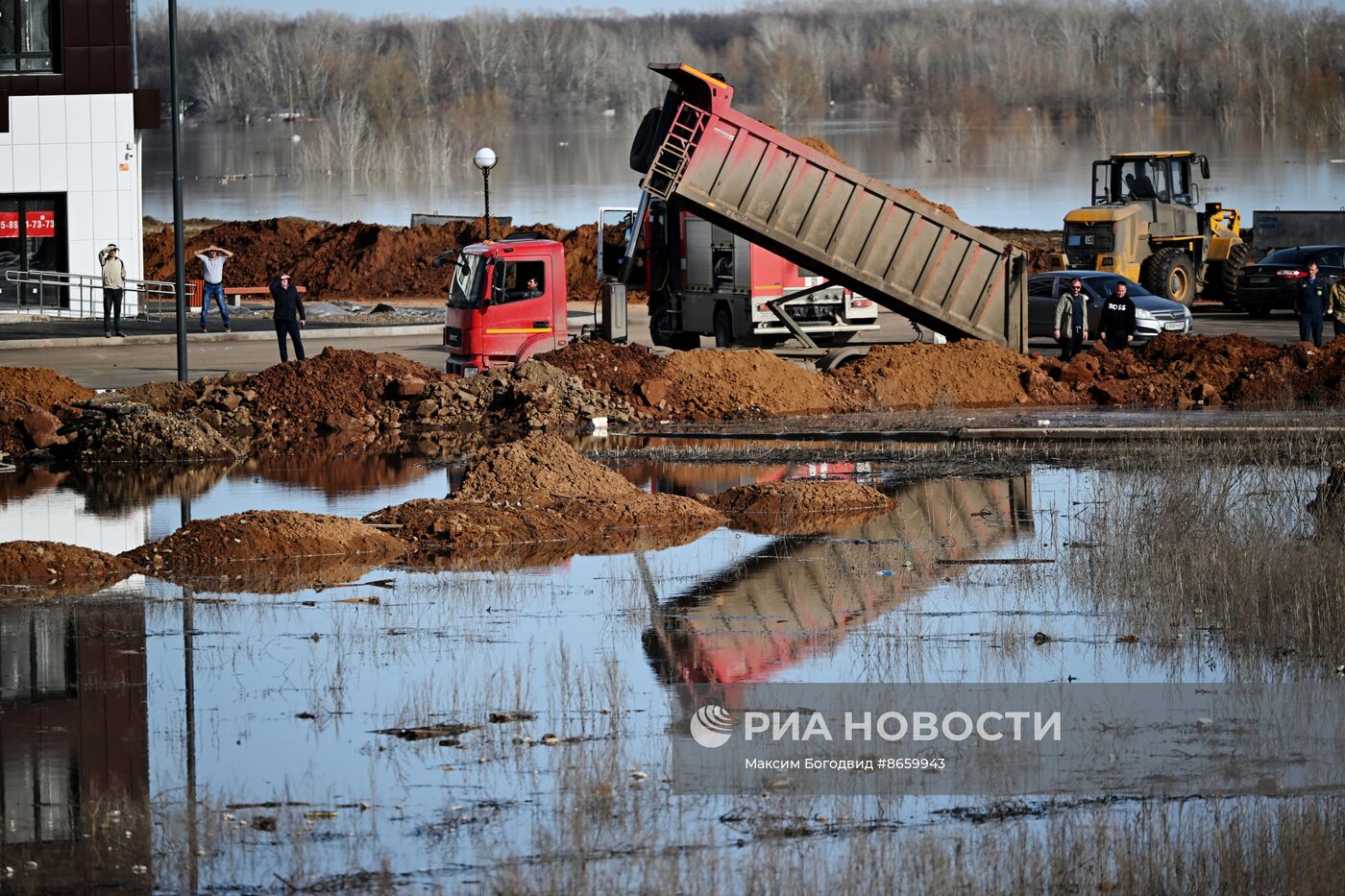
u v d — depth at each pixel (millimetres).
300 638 38375
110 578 44969
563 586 43719
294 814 27062
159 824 26688
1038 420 75688
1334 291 95438
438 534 49969
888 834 25750
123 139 128250
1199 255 128000
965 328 89500
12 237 127500
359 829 26406
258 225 174375
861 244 86562
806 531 51031
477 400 79625
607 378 82312
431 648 37312
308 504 56781
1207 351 87688
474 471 55688
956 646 36938
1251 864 23672
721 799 27406
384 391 80062
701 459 66250
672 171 83625
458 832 26234
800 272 96625
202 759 29875
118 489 60594
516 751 30047
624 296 93500
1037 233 180625
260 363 100000
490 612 40750
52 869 25000
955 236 87500
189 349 108750
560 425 78062
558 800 27516
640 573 45188
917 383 84938
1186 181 127438
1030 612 39875
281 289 92938
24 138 126500
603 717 31875
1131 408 81375
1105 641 37188
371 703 33094
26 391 76812
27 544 45375
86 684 34656
